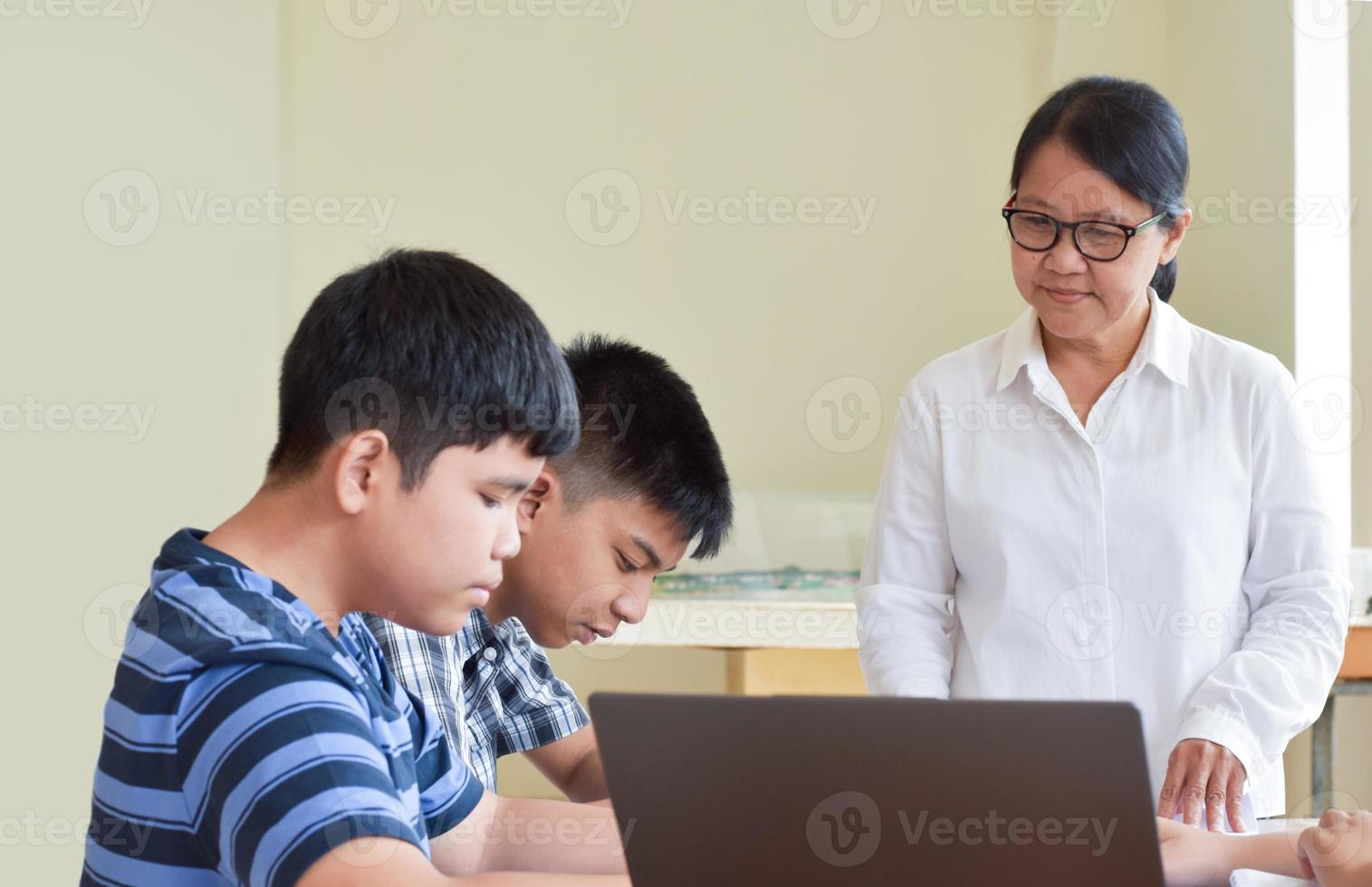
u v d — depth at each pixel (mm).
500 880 908
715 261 4051
